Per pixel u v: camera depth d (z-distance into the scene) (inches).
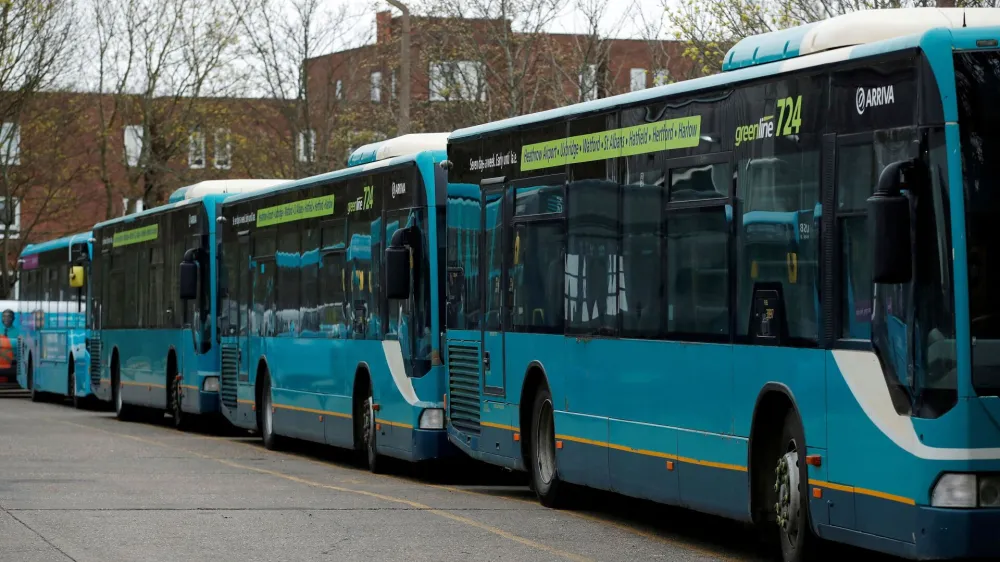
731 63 592.4
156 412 1573.6
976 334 454.6
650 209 631.2
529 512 717.9
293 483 856.9
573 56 1748.3
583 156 693.3
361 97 2201.0
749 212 556.4
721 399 573.6
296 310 1082.1
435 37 1734.7
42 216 2974.9
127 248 1519.4
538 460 745.0
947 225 458.0
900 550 466.3
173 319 1363.2
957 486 450.6
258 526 650.8
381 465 943.7
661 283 620.4
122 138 2824.8
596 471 677.3
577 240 697.6
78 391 1756.9
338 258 999.0
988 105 462.9
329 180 1020.5
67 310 1817.2
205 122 2625.5
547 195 730.8
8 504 730.8
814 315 513.0
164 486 828.6
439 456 864.3
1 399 2082.9
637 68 1923.0
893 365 470.3
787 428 540.1
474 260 818.2
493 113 1676.9
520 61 1727.4
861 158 491.8
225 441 1238.9
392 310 904.9
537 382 749.9
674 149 613.6
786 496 534.9
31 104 2522.1
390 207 911.7
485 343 802.2
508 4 1659.7
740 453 558.9
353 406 970.1
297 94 2186.3
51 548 579.2
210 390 1290.6
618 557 567.5
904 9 532.1
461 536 623.2
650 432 627.8
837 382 498.3
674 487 609.9
